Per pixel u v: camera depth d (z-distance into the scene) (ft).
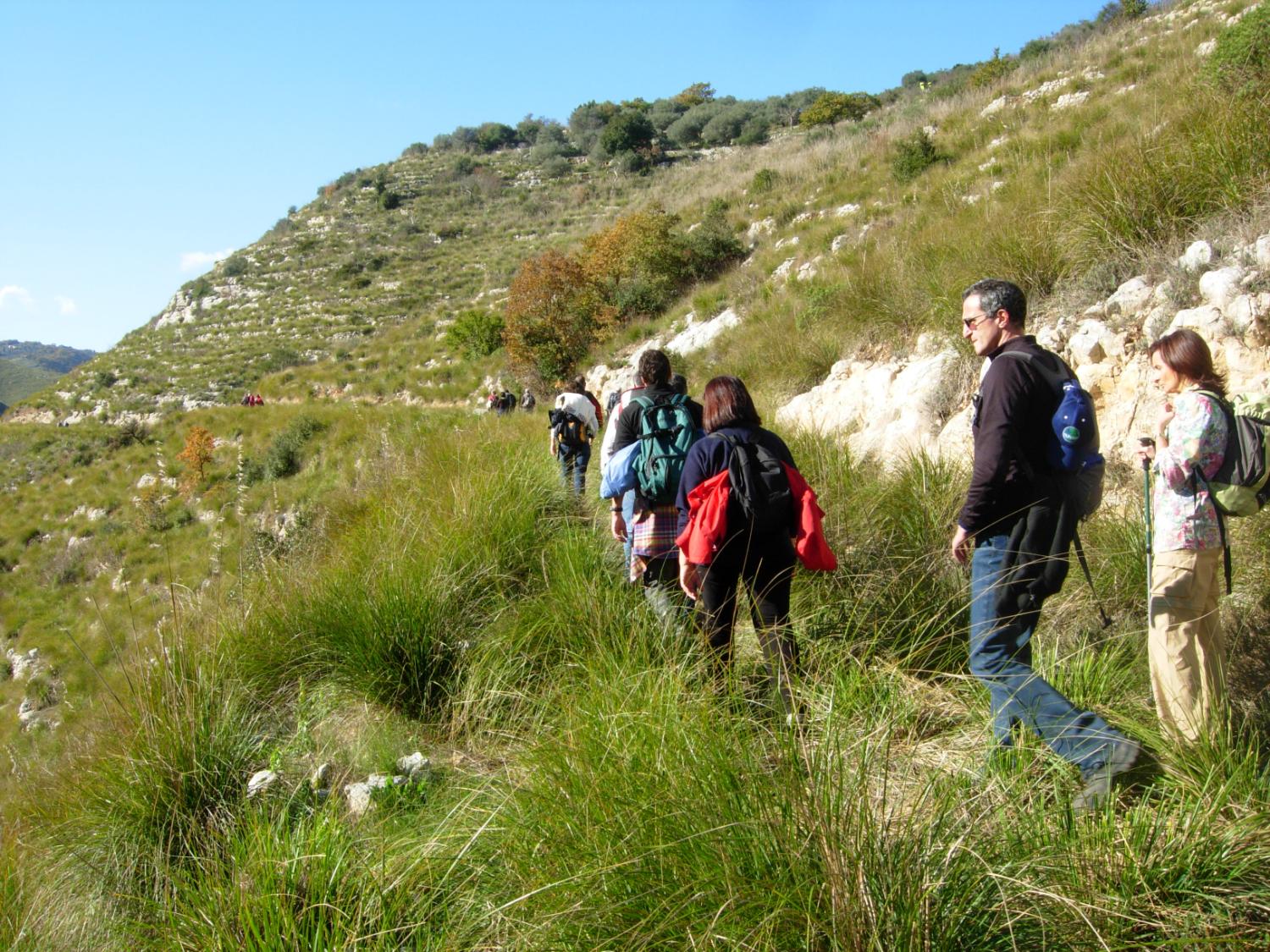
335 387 116.78
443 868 9.25
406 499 22.93
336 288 188.24
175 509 73.56
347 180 271.90
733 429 12.25
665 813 7.82
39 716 41.70
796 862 6.97
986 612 9.95
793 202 80.53
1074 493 9.69
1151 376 17.02
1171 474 9.75
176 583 18.33
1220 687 9.87
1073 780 9.01
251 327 174.09
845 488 17.75
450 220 219.00
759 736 8.93
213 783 12.03
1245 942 6.75
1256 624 12.17
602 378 74.13
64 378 172.14
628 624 14.14
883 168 72.90
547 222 199.62
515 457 24.56
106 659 45.70
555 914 7.57
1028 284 22.62
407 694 14.33
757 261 70.23
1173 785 8.71
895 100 175.73
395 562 17.08
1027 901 6.91
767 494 11.84
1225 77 27.02
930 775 8.37
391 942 8.32
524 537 18.93
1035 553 9.72
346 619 15.47
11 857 11.21
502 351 104.99
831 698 9.16
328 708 14.35
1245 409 10.14
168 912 9.45
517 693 13.55
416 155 298.56
